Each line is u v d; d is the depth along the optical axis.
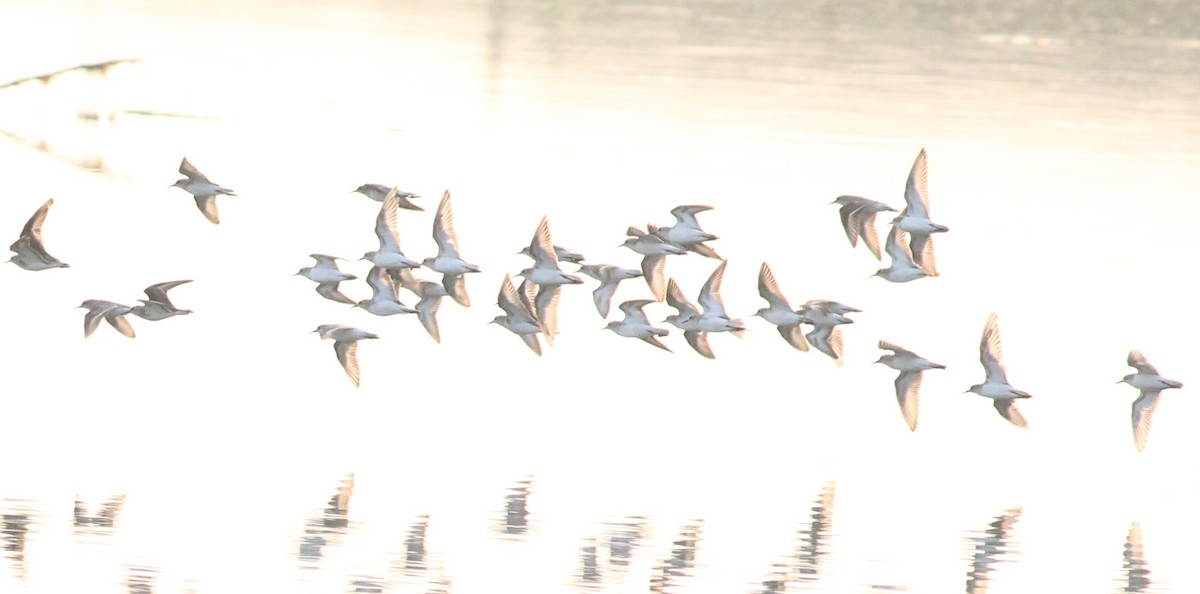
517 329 33.22
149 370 41.72
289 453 37.09
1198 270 53.16
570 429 39.09
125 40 88.38
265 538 32.97
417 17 98.88
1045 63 89.75
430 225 55.94
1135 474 37.75
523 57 87.31
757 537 33.88
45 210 32.31
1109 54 93.06
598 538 33.53
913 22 101.62
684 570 32.28
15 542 32.34
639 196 59.53
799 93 79.69
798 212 58.19
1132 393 42.56
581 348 44.38
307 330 45.00
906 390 31.86
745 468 37.25
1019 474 37.56
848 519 34.84
